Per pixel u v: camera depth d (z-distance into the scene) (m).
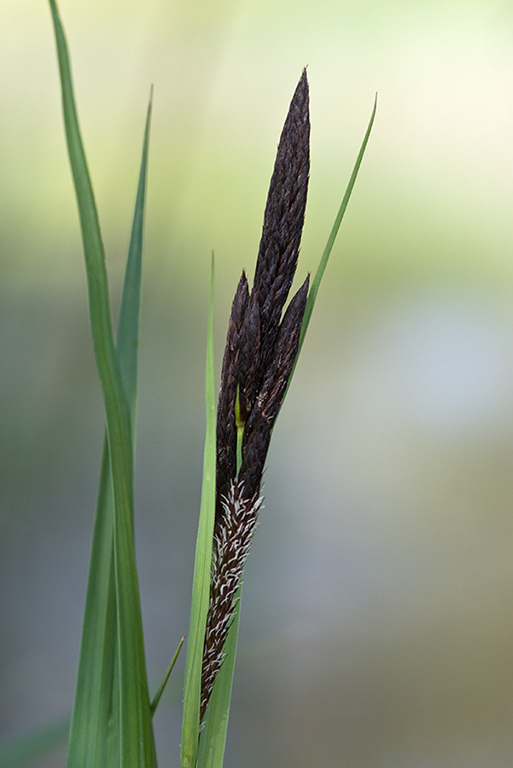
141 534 1.08
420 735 1.04
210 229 1.07
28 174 0.85
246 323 0.32
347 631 1.11
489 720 1.06
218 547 0.32
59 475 0.95
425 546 1.17
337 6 1.17
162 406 1.07
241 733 1.03
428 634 1.10
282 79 1.11
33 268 0.84
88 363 0.87
